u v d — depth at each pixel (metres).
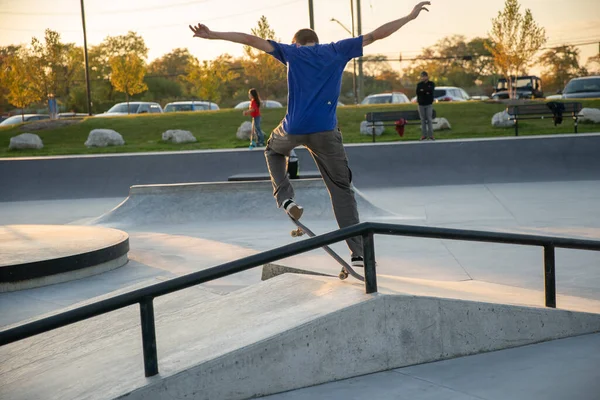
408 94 92.56
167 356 3.76
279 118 27.58
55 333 4.93
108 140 24.64
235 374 3.56
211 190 12.18
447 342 4.12
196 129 26.86
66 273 7.53
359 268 5.11
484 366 3.98
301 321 3.77
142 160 17.12
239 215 11.87
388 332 3.96
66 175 17.02
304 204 11.76
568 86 30.83
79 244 8.19
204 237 10.15
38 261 7.26
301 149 17.14
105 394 3.41
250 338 3.71
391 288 4.38
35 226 9.82
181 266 8.19
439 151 16.47
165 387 3.40
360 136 23.66
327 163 4.75
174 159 17.06
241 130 24.58
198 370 3.47
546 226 9.80
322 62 4.55
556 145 16.22
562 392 3.53
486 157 16.30
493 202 12.62
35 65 47.97
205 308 4.71
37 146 24.92
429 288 4.58
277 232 10.34
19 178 16.98
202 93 51.62
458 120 25.80
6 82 46.56
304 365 3.74
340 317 3.82
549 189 14.16
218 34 4.39
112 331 4.71
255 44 4.49
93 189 16.83
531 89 38.22
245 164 16.91
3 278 7.08
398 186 15.98
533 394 3.52
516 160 16.17
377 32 4.64
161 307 5.20
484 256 8.05
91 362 4.09
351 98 80.50
